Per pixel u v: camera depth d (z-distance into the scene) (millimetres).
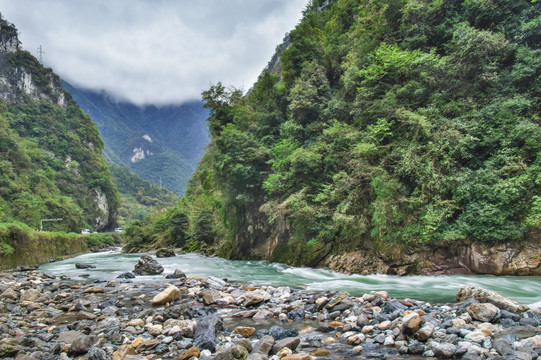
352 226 17688
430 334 6152
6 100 116125
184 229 55188
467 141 15758
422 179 16109
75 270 24469
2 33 121750
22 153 89312
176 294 10992
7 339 6902
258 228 27469
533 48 17281
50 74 138625
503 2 18359
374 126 18547
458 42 18031
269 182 23109
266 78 34281
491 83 17391
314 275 17531
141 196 190000
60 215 82875
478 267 14609
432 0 21922
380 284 13609
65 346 6512
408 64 19078
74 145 126062
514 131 15180
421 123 16562
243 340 6199
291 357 5418
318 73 25953
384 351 5824
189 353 5914
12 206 66750
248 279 16500
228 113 34625
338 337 6746
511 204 14352
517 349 5332
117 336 6984
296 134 24469
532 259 13602
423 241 15773
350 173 19391
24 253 31812
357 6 31438
